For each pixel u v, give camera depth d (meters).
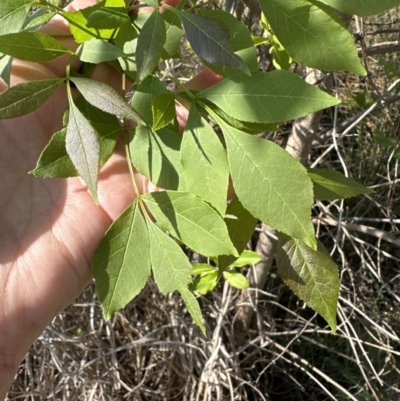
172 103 0.23
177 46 0.24
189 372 0.65
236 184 0.22
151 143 0.25
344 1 0.21
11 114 0.23
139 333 0.65
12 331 0.33
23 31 0.23
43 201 0.35
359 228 0.48
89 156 0.22
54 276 0.33
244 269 0.72
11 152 0.34
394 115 0.63
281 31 0.22
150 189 0.33
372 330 0.68
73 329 0.68
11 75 0.32
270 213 0.22
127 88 0.30
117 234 0.25
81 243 0.33
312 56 0.22
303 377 0.71
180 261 0.24
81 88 0.23
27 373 0.66
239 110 0.22
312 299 0.26
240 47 0.25
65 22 0.33
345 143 0.76
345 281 0.70
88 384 0.65
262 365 0.71
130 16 0.24
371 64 0.63
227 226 0.25
